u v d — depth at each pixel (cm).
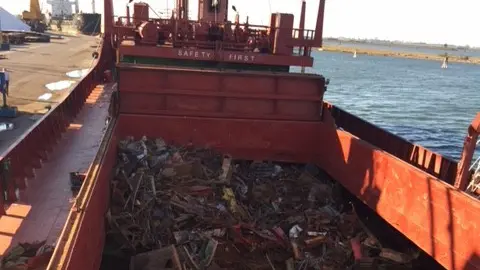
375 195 951
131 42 1383
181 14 1556
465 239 686
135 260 771
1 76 2094
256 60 1277
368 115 4197
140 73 1177
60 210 727
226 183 1073
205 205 971
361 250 923
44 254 561
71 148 1047
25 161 842
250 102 1228
